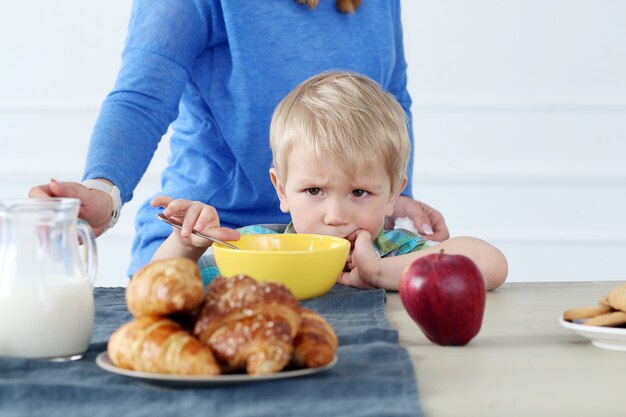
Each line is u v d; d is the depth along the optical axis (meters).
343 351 0.98
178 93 1.73
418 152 3.60
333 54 1.93
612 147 3.56
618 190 3.58
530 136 3.57
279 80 1.88
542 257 3.63
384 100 1.73
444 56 3.56
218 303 0.87
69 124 3.63
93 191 1.38
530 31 3.53
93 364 0.96
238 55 1.85
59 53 3.61
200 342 0.86
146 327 0.86
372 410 0.78
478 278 1.05
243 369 0.87
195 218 1.42
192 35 1.79
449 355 1.01
